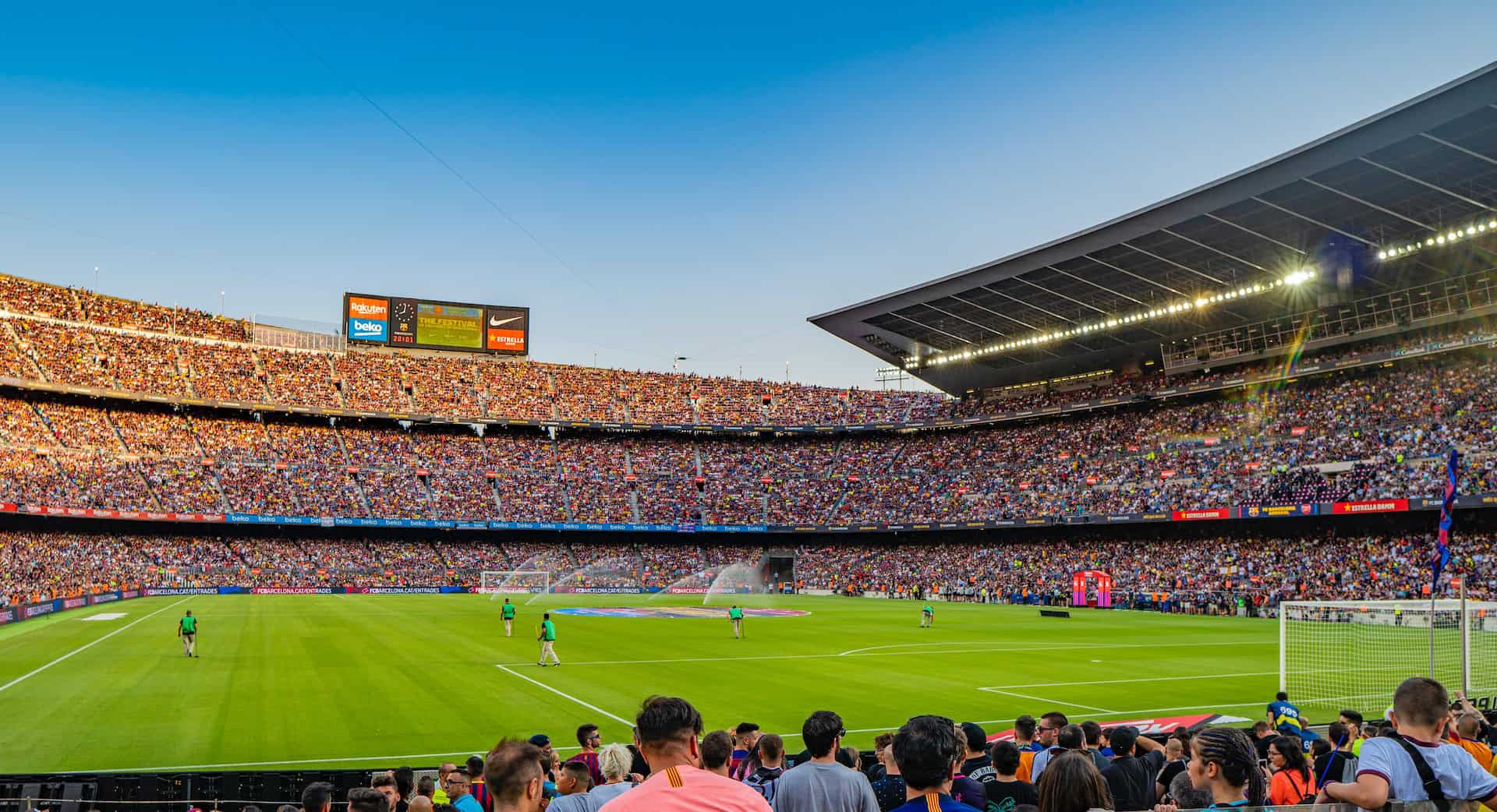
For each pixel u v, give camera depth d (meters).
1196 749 6.37
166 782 14.27
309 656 35.88
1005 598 79.94
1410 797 6.36
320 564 86.62
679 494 102.31
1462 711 13.90
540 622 55.09
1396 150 48.44
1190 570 71.31
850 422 107.81
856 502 99.62
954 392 105.75
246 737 21.03
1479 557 57.12
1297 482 68.25
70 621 51.16
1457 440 62.16
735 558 103.06
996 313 84.25
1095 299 77.88
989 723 23.58
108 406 87.00
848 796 6.55
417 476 96.19
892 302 83.50
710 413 110.25
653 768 4.94
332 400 98.06
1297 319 74.44
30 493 70.88
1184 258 66.75
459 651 38.31
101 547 76.94
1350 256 62.69
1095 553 80.81
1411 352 66.94
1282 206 56.66
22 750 19.53
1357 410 70.31
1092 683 30.67
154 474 81.62
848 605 76.81
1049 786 5.66
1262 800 6.41
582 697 27.11
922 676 32.09
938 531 97.00
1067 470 87.31
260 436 93.62
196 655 36.00
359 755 19.39
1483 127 45.59
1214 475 74.44
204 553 83.19
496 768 4.87
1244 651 40.00
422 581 88.75
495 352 112.06
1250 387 78.88
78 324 87.44
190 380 90.88
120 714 23.72
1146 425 85.25
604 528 95.44
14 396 82.00
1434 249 60.34
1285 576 64.81
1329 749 11.39
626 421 107.25
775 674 32.59
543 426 108.44
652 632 49.03
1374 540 64.00
